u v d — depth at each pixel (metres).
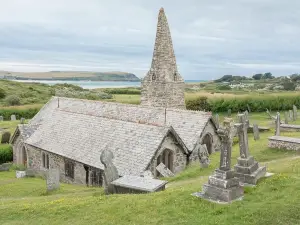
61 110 38.69
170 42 37.94
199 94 82.31
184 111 32.56
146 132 27.48
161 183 17.94
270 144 30.88
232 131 14.47
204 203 13.80
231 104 77.94
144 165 24.64
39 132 37.06
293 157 26.22
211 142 32.34
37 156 35.34
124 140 28.05
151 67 38.31
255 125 36.31
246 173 15.77
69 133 33.59
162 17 37.62
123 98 91.56
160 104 37.81
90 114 34.47
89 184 28.14
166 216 13.12
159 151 25.95
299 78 113.00
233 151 32.34
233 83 131.25
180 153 28.00
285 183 15.25
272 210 12.65
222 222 12.10
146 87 38.59
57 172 24.50
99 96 96.69
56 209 15.32
